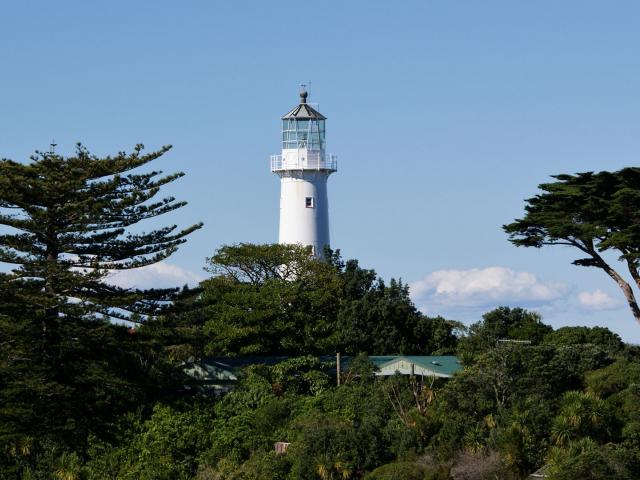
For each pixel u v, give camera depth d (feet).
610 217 252.42
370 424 233.76
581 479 206.28
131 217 253.65
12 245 245.86
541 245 262.88
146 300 256.11
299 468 228.22
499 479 216.74
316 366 271.28
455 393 240.32
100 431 246.06
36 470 241.35
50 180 244.63
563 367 247.29
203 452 248.32
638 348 269.44
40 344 243.19
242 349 287.28
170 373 266.57
